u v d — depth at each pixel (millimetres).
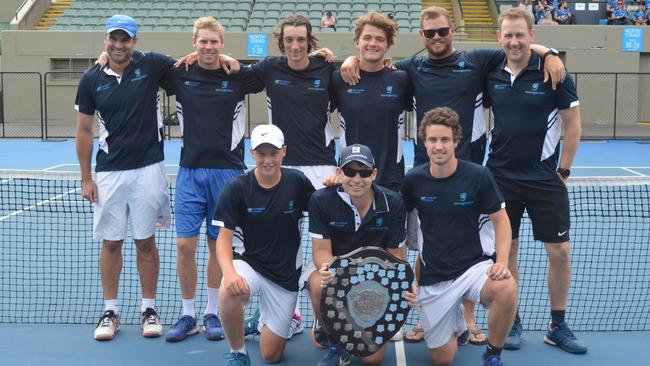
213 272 5719
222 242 5051
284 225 5102
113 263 5762
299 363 5242
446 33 5434
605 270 7746
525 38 5277
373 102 5508
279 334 5156
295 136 5656
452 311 5062
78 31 27359
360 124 5531
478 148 5664
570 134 5430
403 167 5730
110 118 5562
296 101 5637
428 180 5121
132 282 7309
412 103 5805
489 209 5055
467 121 5559
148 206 5676
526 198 5512
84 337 5691
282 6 29203
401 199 5055
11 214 10789
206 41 5523
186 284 5699
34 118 28000
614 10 27531
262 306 5199
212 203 5699
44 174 7320
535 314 6387
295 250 5191
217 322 5727
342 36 25797
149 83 5625
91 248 8664
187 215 5645
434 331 5094
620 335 5797
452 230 5066
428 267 5133
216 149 5637
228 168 5691
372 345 4863
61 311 6340
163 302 6672
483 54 5582
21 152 20141
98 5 29328
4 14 31547
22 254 8367
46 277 7422
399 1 29578
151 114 5664
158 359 5246
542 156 5457
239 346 4961
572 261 8133
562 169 5477
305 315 6441
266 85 5734
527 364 5195
